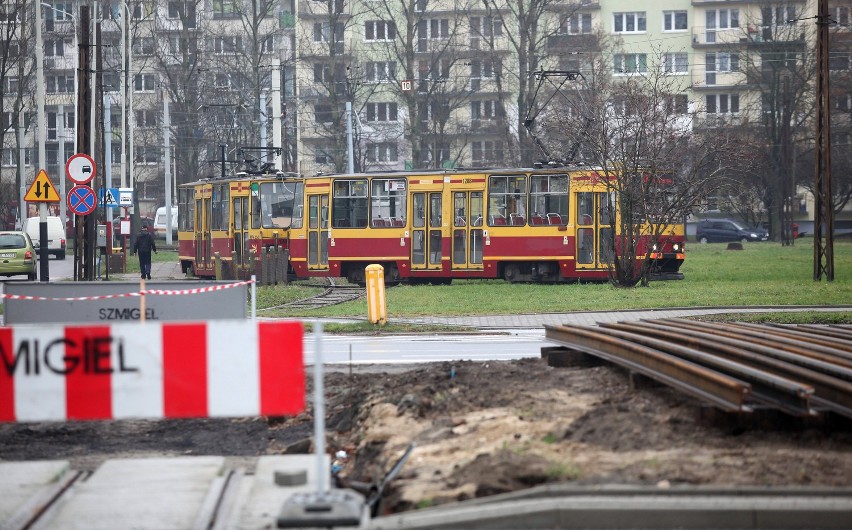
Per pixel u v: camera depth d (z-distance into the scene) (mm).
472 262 131125
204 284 61812
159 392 27156
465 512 24547
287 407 27156
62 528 25266
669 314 87750
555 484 26750
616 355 41969
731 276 133625
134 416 27172
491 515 24438
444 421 36344
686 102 197125
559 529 24391
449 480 28312
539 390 40375
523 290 116625
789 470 28016
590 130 130375
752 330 50562
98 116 147375
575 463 28969
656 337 47688
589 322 84562
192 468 31906
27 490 29016
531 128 141125
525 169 129125
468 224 131500
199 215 157750
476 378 44281
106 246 144125
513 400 38656
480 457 30062
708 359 37500
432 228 133125
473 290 118875
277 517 25469
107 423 44938
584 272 126438
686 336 45938
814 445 31391
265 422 44812
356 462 35688
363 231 136250
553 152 187250
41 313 59000
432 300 107438
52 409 27094
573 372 44312
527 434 33062
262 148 161250
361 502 26641
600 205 125812
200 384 27141
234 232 148000
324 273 139000
